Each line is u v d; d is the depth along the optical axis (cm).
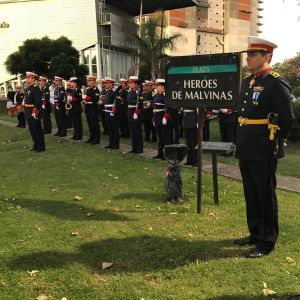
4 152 950
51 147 1009
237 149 356
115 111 955
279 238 378
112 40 3114
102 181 629
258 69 336
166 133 821
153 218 445
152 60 2617
